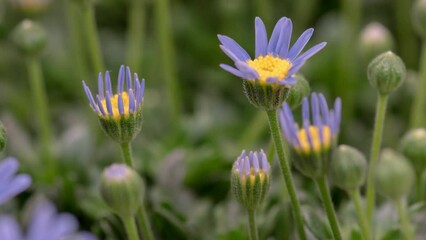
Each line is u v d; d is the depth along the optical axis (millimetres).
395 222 396
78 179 454
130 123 347
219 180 451
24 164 454
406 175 364
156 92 523
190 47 578
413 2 549
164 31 479
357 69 539
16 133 466
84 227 432
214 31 589
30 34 442
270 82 327
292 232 399
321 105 356
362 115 531
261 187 343
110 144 460
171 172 437
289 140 356
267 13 537
